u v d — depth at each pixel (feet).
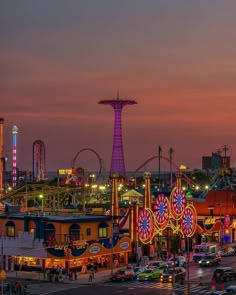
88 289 337.72
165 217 466.70
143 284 355.97
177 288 341.62
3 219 415.44
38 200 613.52
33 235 390.21
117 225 432.66
